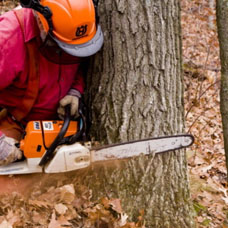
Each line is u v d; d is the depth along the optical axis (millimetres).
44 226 2215
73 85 2367
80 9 1877
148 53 2221
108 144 2375
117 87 2299
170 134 2398
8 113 2389
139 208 2439
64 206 2264
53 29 1922
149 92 2289
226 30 2703
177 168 2525
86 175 2477
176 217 2529
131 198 2420
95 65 2361
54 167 2139
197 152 4207
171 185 2498
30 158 2162
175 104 2402
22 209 2242
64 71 2201
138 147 2326
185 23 7965
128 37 2193
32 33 2000
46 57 2029
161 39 2219
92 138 2439
